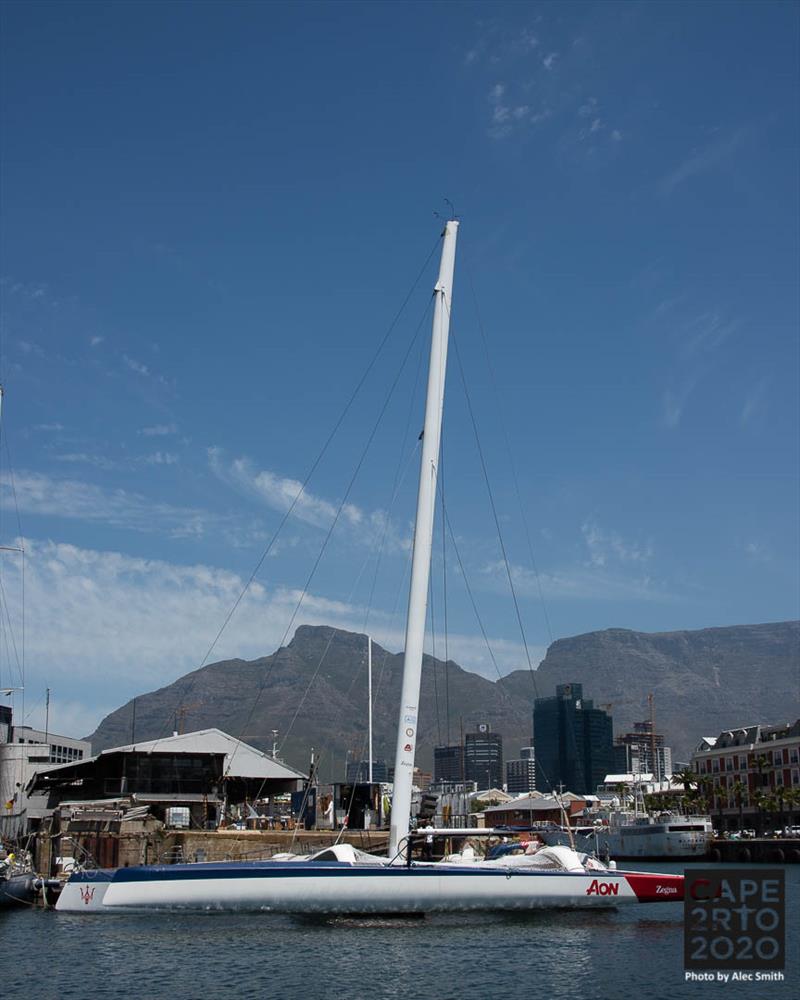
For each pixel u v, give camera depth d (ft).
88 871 145.18
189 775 258.78
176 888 130.21
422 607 144.25
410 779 138.21
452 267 156.97
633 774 636.89
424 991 99.35
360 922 129.08
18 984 103.35
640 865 353.92
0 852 186.50
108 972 107.55
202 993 98.58
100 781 277.03
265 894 127.75
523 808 516.73
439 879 127.24
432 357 153.28
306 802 232.53
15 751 338.75
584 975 106.52
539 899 130.41
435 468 149.48
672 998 98.07
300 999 96.17
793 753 499.92
